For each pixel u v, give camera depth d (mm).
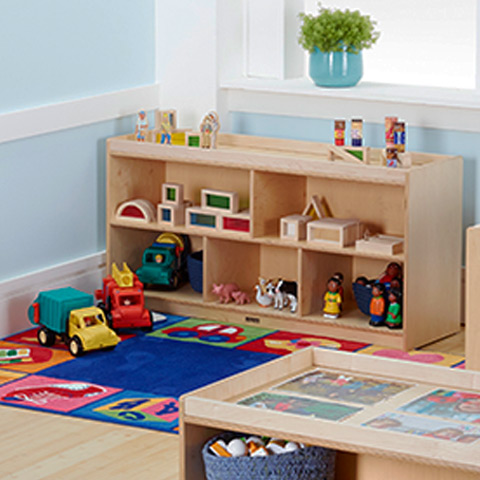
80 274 6086
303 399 4207
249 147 6121
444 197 5660
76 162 6027
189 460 4145
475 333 5176
